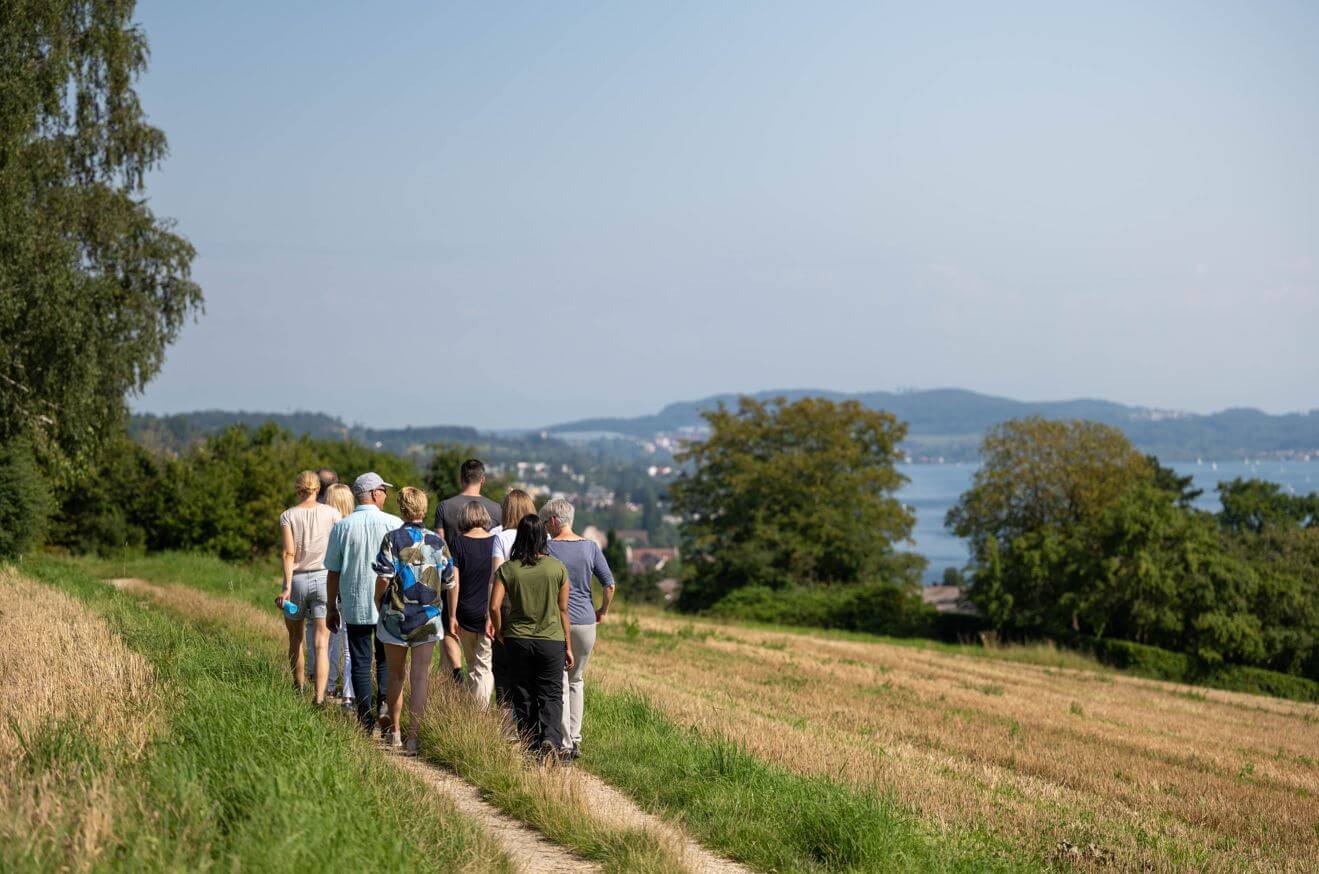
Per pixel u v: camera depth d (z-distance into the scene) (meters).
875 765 10.41
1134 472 57.84
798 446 57.66
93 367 25.78
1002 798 10.17
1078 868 7.66
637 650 23.47
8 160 24.58
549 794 7.02
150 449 44.25
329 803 5.65
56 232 25.69
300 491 9.57
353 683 8.88
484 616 9.34
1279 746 19.28
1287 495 66.38
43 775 5.54
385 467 46.84
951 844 7.52
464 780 7.73
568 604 8.82
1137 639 46.41
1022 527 59.09
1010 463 58.97
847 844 6.90
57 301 24.53
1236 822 10.92
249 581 23.48
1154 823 10.04
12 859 4.53
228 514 41.12
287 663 10.78
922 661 29.70
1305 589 46.09
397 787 6.56
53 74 25.83
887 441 57.97
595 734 9.83
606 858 6.18
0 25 25.17
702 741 9.72
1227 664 43.97
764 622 51.28
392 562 8.45
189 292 28.50
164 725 7.00
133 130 27.89
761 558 54.12
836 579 56.84
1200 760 15.88
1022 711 19.58
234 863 4.73
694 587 57.75
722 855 6.85
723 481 56.97
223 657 10.04
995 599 47.34
